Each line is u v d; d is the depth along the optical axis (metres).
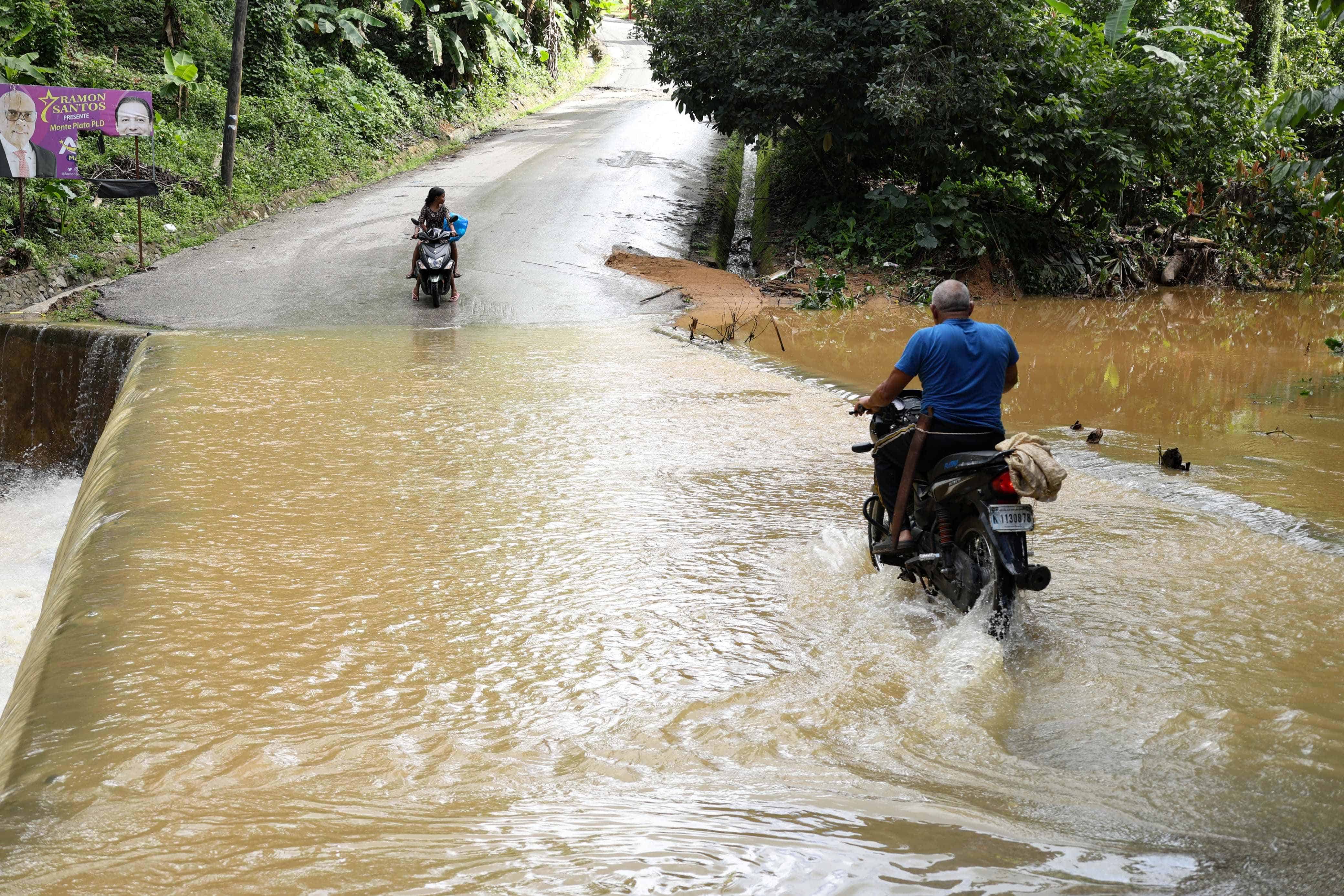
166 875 2.44
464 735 3.38
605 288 16.11
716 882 2.35
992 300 17.67
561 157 26.50
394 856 2.52
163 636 4.10
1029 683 3.87
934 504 4.62
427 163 26.58
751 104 19.56
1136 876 2.40
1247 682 3.83
